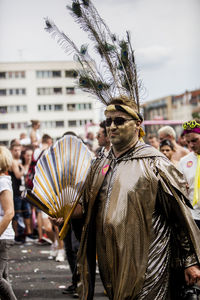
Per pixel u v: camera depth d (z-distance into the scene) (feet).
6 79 242.78
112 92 9.71
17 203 25.26
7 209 11.80
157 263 8.20
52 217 9.54
